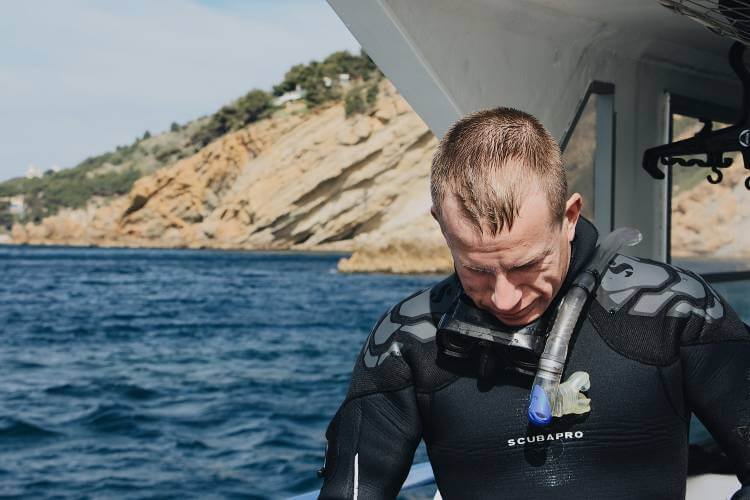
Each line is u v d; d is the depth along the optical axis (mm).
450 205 1056
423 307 1301
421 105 2457
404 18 2234
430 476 2383
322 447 14250
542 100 2824
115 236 99562
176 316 36594
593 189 3336
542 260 1068
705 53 3590
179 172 89312
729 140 2725
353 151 69438
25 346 28609
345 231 73438
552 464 1192
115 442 15008
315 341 29047
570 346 1205
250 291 47344
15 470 13188
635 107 3461
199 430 15883
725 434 1197
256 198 77812
